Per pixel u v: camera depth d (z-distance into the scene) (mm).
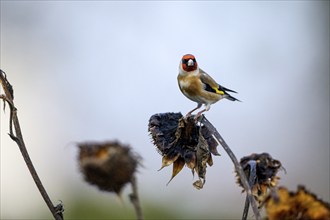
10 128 4883
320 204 3971
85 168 4680
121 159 4656
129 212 14547
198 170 5531
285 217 3996
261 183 5391
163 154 5621
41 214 17109
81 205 15430
